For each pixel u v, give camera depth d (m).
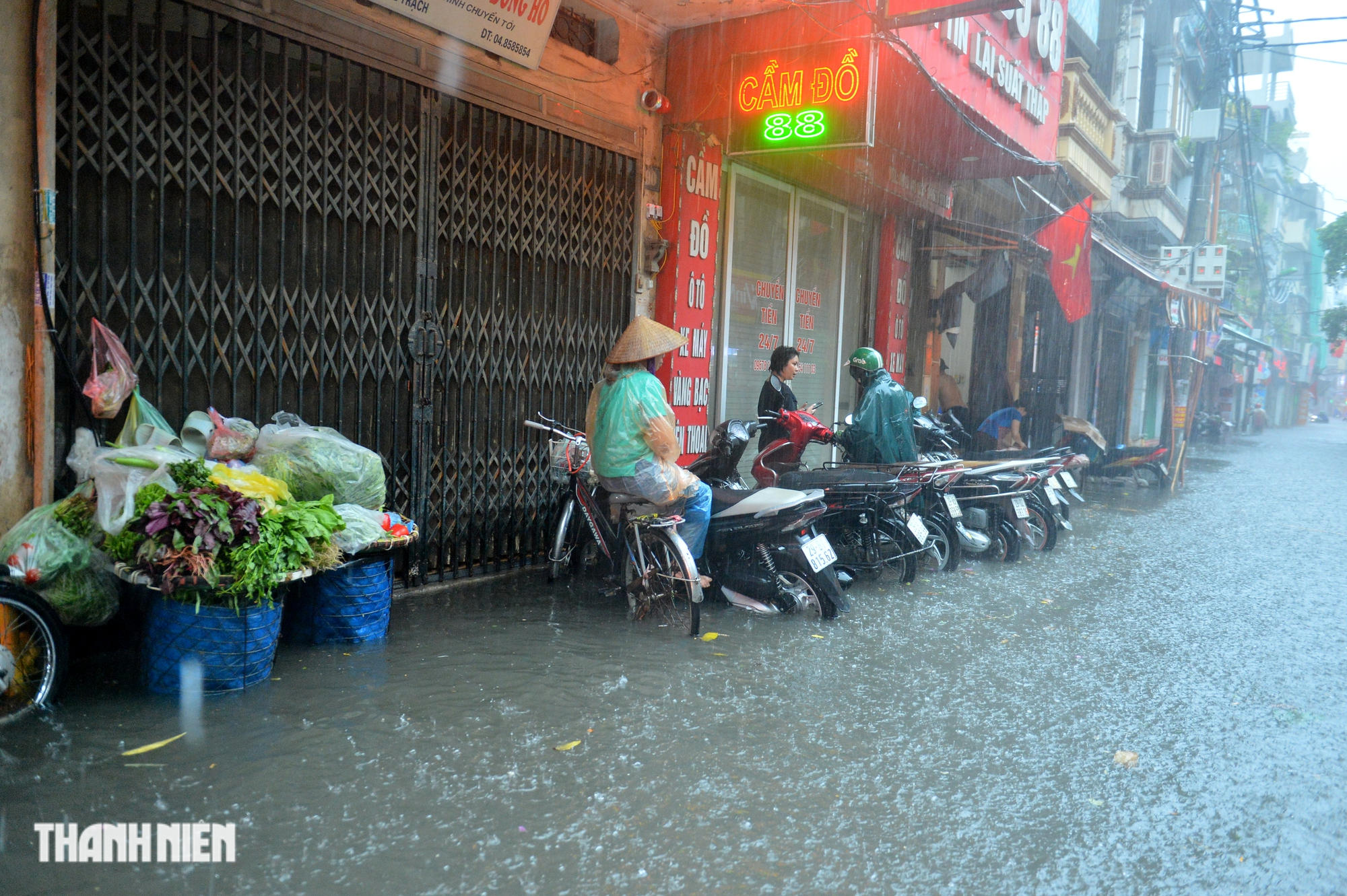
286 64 4.33
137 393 3.82
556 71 5.88
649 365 4.98
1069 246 10.71
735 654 4.45
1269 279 40.44
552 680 3.92
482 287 5.55
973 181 13.80
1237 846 2.79
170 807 2.67
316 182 4.57
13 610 3.25
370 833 2.58
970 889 2.47
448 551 5.54
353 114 4.73
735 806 2.87
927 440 7.78
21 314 3.51
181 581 3.25
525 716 3.50
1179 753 3.51
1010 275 12.62
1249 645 5.11
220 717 3.31
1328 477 17.08
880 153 8.98
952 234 11.34
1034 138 10.44
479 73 5.34
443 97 5.21
